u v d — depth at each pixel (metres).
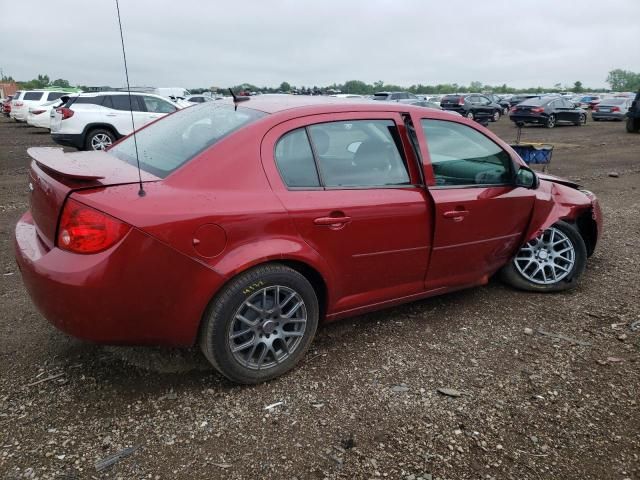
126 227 2.43
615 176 10.68
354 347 3.43
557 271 4.41
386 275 3.39
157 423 2.62
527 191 4.06
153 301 2.56
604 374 3.20
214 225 2.61
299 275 2.94
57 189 2.55
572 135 21.33
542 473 2.40
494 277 4.71
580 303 4.21
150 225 2.47
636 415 2.81
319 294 3.21
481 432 2.65
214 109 3.47
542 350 3.46
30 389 2.84
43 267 2.49
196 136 3.06
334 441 2.55
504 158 3.98
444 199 3.49
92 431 2.54
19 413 2.64
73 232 2.44
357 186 3.18
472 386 3.03
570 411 2.83
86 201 2.45
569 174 10.99
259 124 2.93
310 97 3.62
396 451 2.50
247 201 2.73
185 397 2.83
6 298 3.98
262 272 2.80
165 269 2.53
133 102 13.47
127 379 2.96
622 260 5.26
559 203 4.38
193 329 2.71
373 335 3.60
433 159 3.54
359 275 3.26
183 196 2.61
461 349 3.45
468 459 2.46
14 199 7.59
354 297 3.32
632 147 16.59
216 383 2.97
